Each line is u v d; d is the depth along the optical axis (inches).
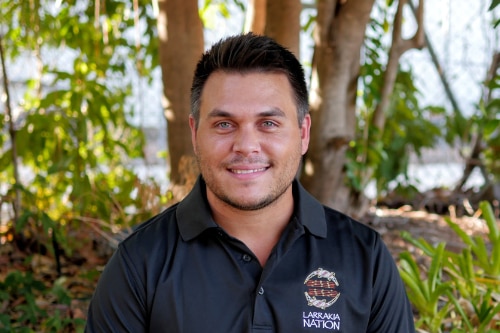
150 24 143.6
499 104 145.0
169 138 119.7
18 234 121.4
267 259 51.6
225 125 49.8
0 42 122.5
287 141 50.2
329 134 121.0
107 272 53.4
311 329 50.7
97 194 124.7
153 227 54.7
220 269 51.5
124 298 51.8
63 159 121.5
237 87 49.3
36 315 92.0
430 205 164.1
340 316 51.4
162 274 51.6
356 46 116.6
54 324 84.0
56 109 129.0
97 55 127.3
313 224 53.2
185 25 115.1
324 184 124.1
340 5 115.0
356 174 128.3
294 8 113.7
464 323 78.4
